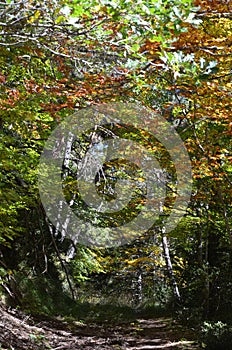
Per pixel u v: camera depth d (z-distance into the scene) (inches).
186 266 780.0
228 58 314.8
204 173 428.5
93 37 222.1
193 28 237.3
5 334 339.0
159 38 185.8
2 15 195.0
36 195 461.1
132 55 220.8
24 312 507.2
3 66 306.2
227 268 626.8
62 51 261.1
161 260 850.1
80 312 717.9
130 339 499.5
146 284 965.8
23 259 666.2
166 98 423.2
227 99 344.8
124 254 904.3
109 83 287.9
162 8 171.6
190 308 664.4
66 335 467.2
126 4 172.6
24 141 421.4
